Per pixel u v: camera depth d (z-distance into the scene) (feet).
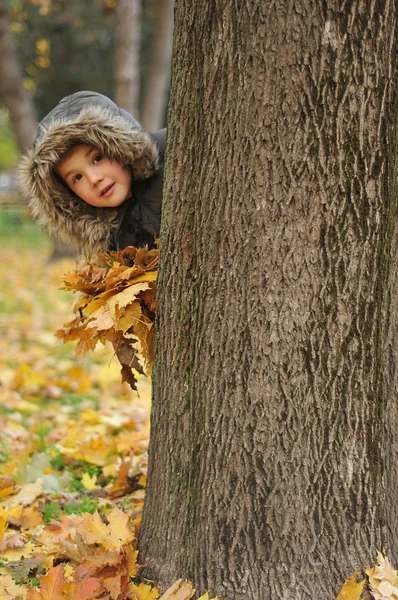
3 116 76.23
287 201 7.31
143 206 9.68
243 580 7.74
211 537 7.86
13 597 8.39
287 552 7.68
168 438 8.25
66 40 58.54
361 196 7.32
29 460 13.25
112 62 61.93
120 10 34.04
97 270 8.97
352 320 7.48
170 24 38.81
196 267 7.84
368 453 7.74
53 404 18.30
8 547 10.05
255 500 7.70
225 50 7.32
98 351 23.40
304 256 7.38
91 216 9.55
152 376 8.52
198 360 7.87
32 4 50.47
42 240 62.69
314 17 7.03
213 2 7.36
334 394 7.56
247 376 7.60
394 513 8.32
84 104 9.09
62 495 12.07
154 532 8.45
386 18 7.13
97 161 9.11
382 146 7.30
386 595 7.49
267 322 7.49
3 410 17.40
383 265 7.59
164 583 8.15
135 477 12.83
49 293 34.55
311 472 7.63
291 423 7.57
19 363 21.67
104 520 10.49
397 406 8.27
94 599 7.88
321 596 7.64
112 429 15.85
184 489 8.14
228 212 7.50
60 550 9.16
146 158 9.25
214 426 7.79
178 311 8.03
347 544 7.73
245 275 7.51
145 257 8.97
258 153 7.30
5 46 38.40
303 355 7.50
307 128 7.19
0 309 30.68
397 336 8.13
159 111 39.91
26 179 9.62
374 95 7.19
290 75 7.13
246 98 7.28
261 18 7.12
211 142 7.54
